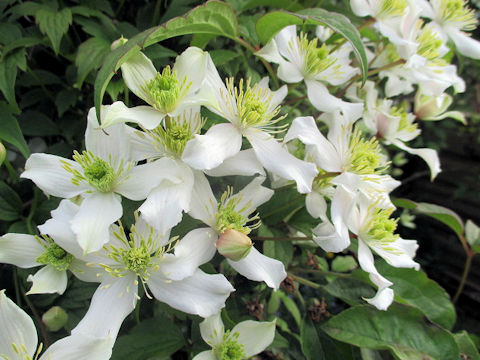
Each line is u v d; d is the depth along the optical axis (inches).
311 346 8.7
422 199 31.7
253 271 6.3
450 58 11.8
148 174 5.9
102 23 8.5
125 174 6.1
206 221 6.5
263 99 7.3
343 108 7.7
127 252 6.0
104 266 5.8
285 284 8.9
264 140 6.7
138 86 6.0
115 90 7.1
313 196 7.8
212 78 6.7
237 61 8.8
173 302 5.9
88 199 5.9
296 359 9.8
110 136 6.2
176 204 5.7
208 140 6.1
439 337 8.1
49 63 9.5
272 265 6.5
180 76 6.2
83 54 7.7
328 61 8.1
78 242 5.4
